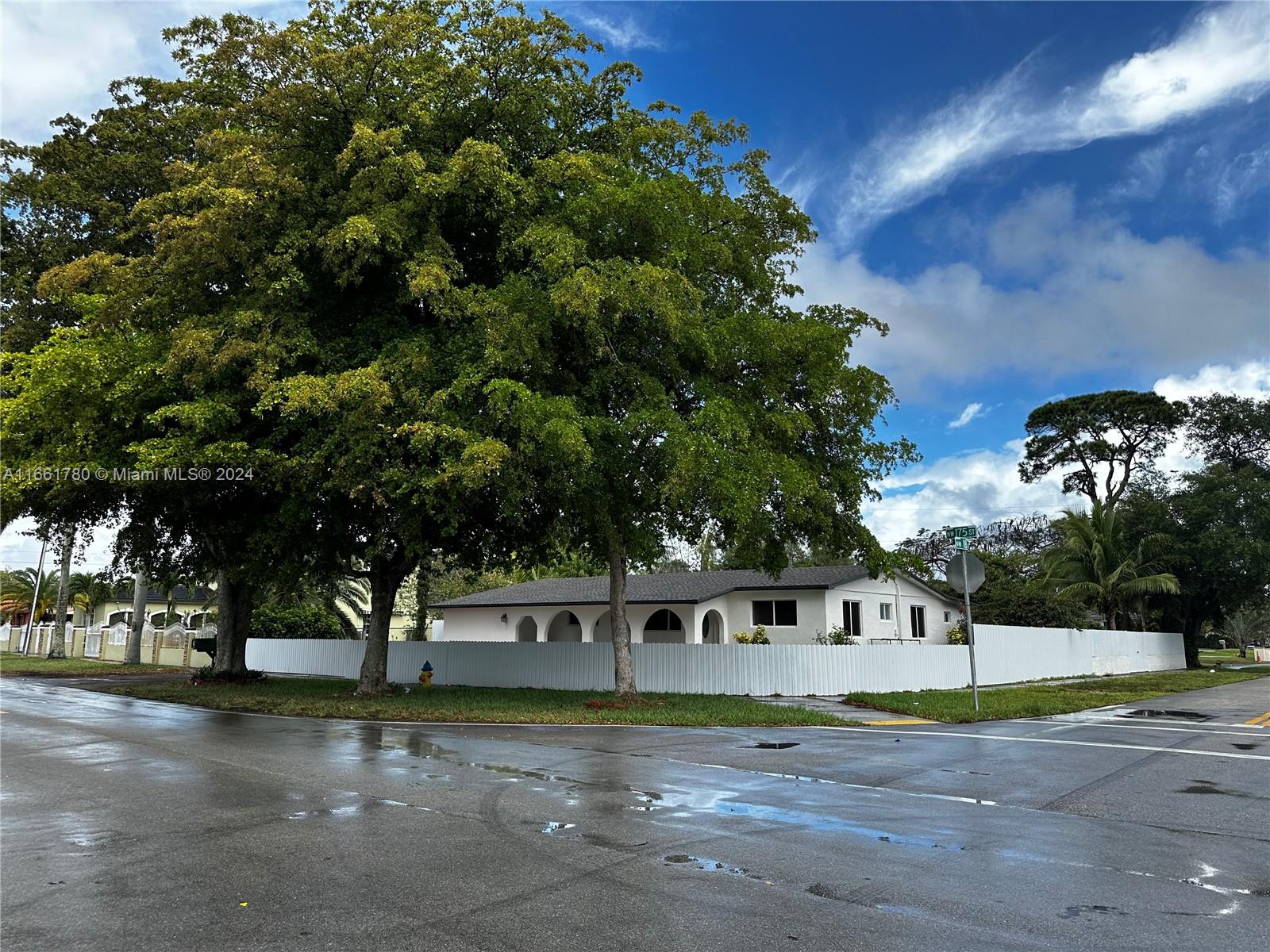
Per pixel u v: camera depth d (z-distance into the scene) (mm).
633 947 4430
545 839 6555
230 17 16875
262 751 11148
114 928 4660
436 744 11992
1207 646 105188
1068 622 34750
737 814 7523
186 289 16516
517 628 36188
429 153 16812
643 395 16188
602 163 16719
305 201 16328
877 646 22734
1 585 66625
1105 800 8453
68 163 23219
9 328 22766
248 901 5098
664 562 52188
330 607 39875
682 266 16469
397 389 15391
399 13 16547
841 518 18734
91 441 16797
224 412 15383
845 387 17547
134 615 37656
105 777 9148
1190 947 4531
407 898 5160
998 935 4668
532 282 16297
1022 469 55625
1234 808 8102
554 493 16844
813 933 4652
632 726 14719
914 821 7363
